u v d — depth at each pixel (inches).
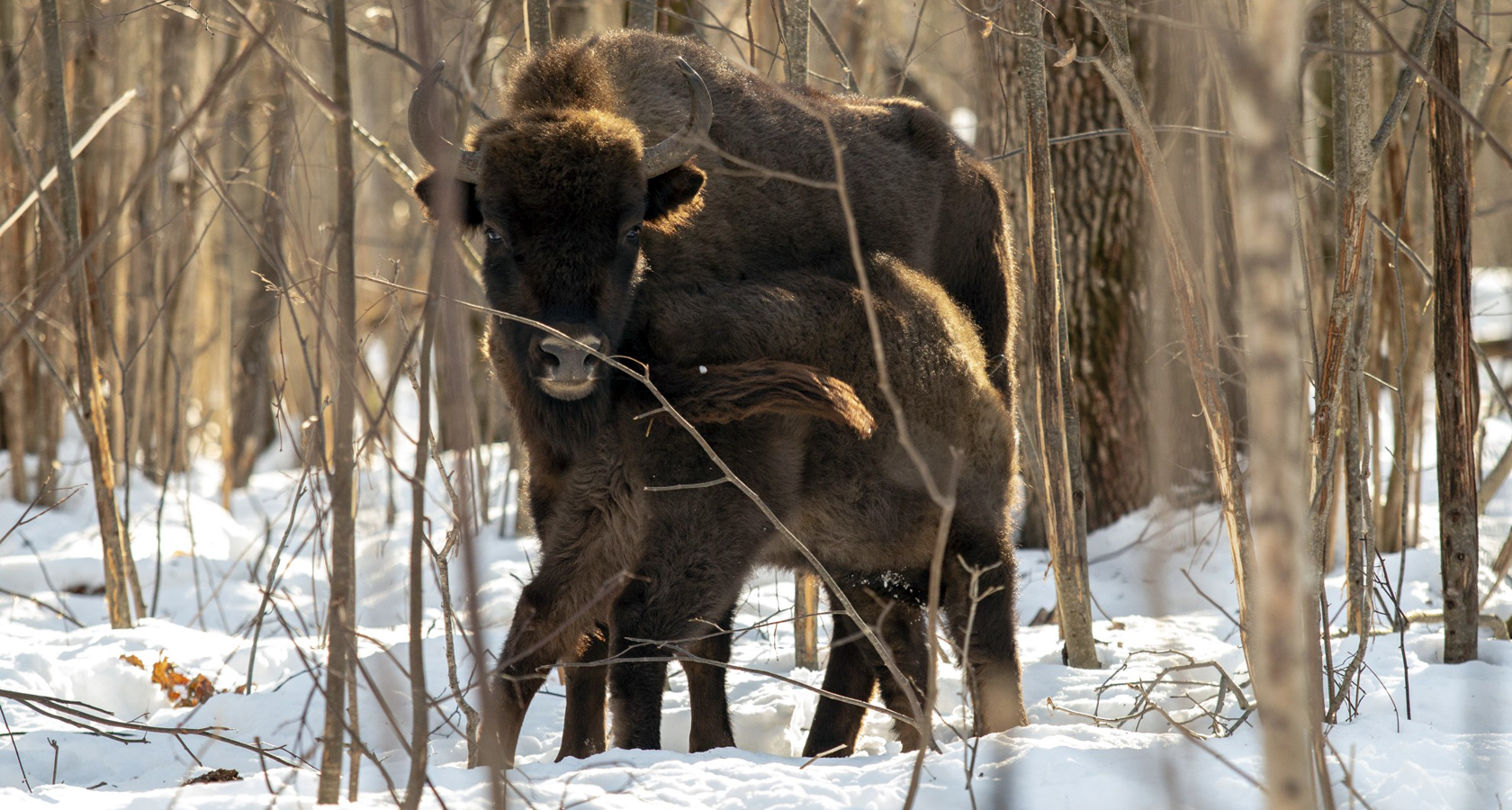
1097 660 566.3
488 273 457.4
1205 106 442.6
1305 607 344.5
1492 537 698.8
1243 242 194.5
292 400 1315.2
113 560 608.7
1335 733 389.4
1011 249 588.4
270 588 495.2
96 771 418.3
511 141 436.8
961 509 473.7
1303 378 552.7
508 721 418.6
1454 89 471.5
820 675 568.4
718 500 438.0
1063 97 781.3
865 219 514.6
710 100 449.4
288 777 338.3
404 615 649.6
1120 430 797.2
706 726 447.8
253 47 256.5
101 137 954.1
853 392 461.1
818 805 333.1
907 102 579.5
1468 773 347.3
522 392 448.5
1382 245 754.8
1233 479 404.5
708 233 478.0
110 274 951.0
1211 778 343.3
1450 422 482.3
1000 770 330.6
